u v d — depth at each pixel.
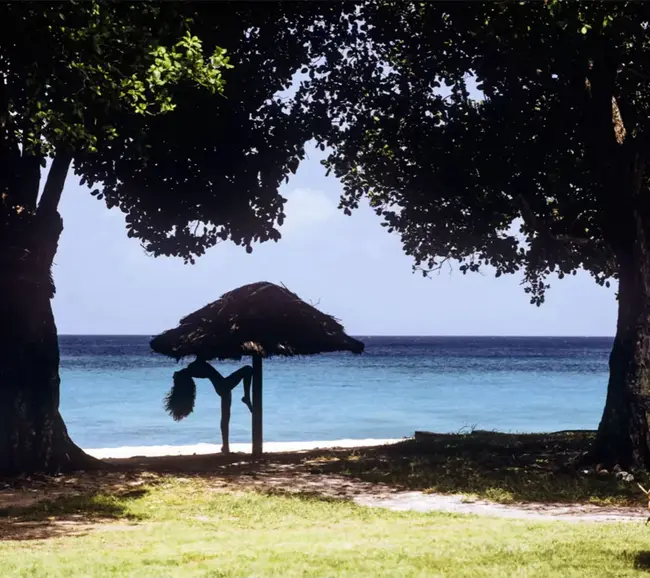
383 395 61.59
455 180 20.45
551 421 43.00
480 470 17.81
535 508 14.05
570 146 19.97
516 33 17.11
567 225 20.70
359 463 18.95
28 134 15.00
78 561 8.82
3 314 17.52
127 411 47.06
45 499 14.62
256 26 19.27
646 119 19.84
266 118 20.62
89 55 13.26
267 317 20.95
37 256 17.77
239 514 13.03
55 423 17.94
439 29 19.16
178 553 9.37
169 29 14.73
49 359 17.94
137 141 17.33
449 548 9.51
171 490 15.44
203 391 63.22
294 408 50.06
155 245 21.77
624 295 18.72
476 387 70.88
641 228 18.64
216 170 20.22
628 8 15.83
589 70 18.42
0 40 13.22
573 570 8.12
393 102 21.34
